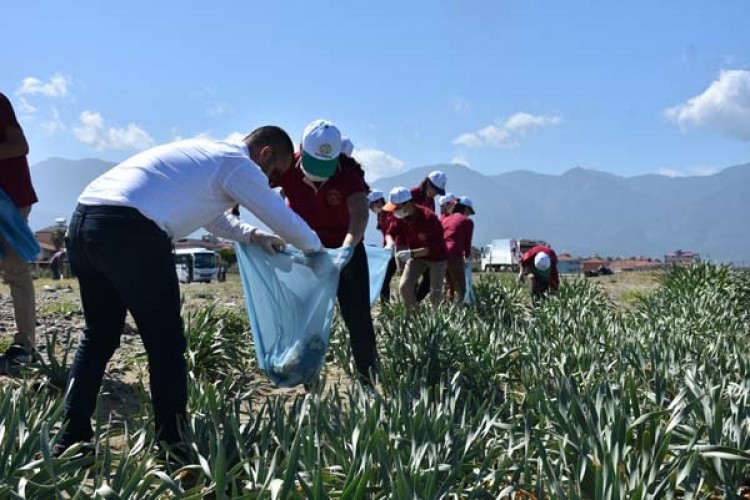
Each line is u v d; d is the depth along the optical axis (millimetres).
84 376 4082
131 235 3848
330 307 5160
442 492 3105
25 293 5859
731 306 11617
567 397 4133
